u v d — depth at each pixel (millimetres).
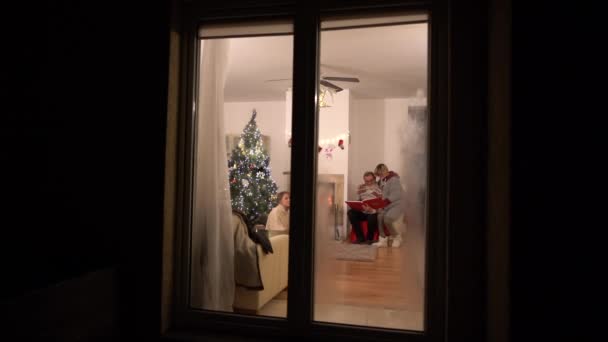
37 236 1768
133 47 1749
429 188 1583
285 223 3340
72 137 1775
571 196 1128
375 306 1872
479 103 1492
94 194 1747
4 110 1813
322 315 1757
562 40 1141
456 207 1493
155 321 1684
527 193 1149
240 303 2596
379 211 2268
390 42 3289
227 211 2170
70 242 1753
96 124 1761
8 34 1830
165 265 1713
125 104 1744
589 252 1113
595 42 1121
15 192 1797
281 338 1683
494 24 1380
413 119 1780
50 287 1319
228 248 2158
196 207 1938
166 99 1715
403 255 1867
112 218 1731
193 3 1816
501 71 1271
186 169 1815
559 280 1125
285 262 3109
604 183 1108
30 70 1811
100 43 1774
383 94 4457
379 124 4422
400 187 1929
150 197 1706
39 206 1779
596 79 1120
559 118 1140
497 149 1310
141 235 1707
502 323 1222
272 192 4785
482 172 1481
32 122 1803
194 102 1842
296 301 1663
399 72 3977
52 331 1320
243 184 4785
